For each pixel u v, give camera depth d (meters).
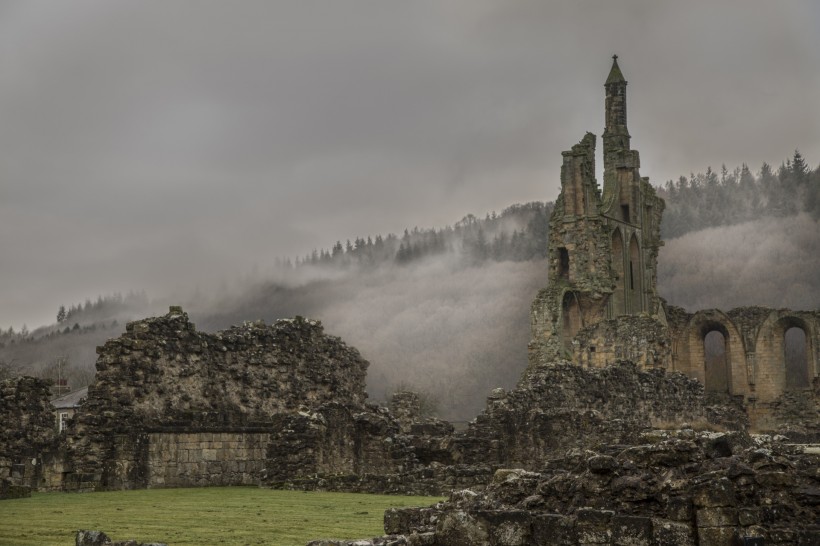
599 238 107.38
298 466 51.03
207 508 38.81
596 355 95.00
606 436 64.88
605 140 119.44
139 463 52.22
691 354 118.50
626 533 24.42
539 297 102.81
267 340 63.19
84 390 91.94
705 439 26.38
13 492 44.72
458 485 46.97
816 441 88.94
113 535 31.05
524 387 66.81
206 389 58.56
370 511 37.66
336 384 67.38
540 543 25.03
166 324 56.84
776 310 115.94
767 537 23.48
